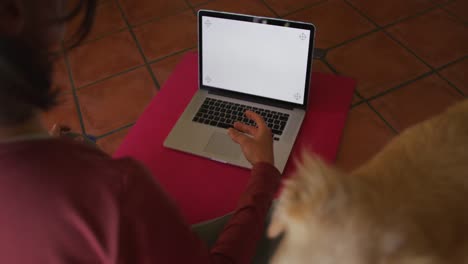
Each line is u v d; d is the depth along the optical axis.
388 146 0.51
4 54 0.29
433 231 0.36
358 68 1.66
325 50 1.75
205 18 1.03
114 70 1.84
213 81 1.10
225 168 0.93
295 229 0.39
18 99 0.31
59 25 0.34
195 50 1.89
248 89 1.07
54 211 0.32
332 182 0.37
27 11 0.30
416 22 1.85
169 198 0.41
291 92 1.04
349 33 1.83
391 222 0.35
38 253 0.33
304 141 0.98
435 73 1.62
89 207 0.33
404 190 0.39
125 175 0.35
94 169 0.34
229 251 0.61
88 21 0.36
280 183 0.77
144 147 1.00
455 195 0.38
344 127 1.08
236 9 2.07
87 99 1.73
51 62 0.35
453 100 1.52
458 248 0.35
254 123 1.02
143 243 0.36
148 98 1.71
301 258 0.39
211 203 0.87
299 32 0.96
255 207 0.69
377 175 0.42
